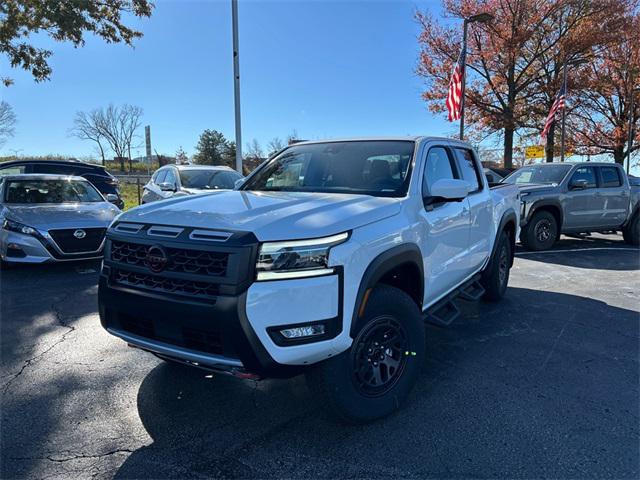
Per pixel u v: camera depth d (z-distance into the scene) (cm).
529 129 3266
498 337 466
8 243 691
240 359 252
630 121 3112
